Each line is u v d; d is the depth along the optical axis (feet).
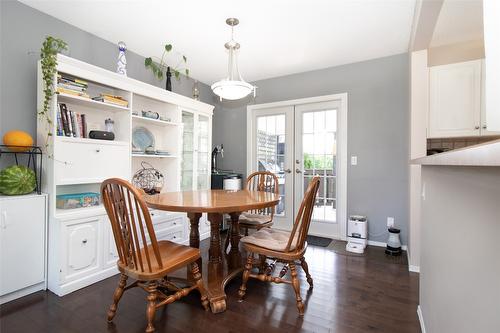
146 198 6.35
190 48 9.70
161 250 5.43
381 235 10.39
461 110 8.01
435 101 8.29
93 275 6.93
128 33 8.58
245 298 6.19
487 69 1.63
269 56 10.34
